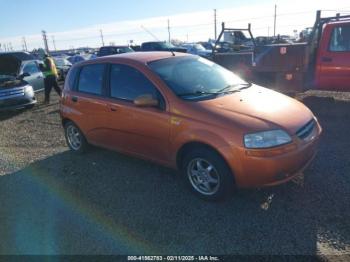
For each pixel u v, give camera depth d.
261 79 8.91
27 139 6.95
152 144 4.17
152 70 4.20
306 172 4.30
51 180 4.70
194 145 3.72
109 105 4.60
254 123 3.40
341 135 5.73
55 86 11.44
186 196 3.94
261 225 3.27
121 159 5.25
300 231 3.14
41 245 3.23
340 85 7.73
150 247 3.09
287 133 3.43
